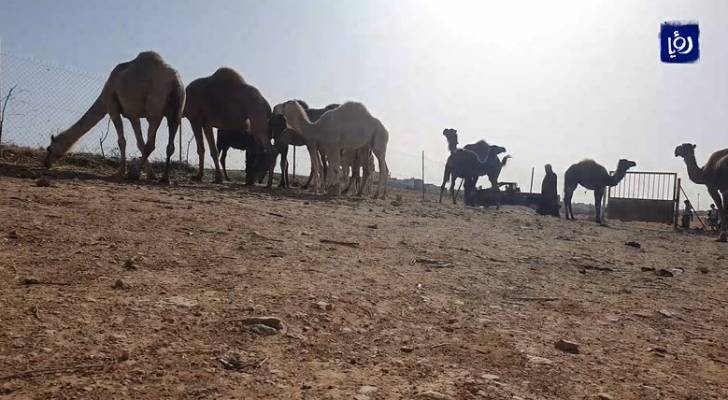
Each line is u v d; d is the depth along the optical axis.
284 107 15.88
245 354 2.75
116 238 5.31
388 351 3.07
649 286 5.98
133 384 2.28
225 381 2.41
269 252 5.51
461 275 5.57
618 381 2.90
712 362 3.40
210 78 15.61
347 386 2.49
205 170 21.98
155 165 17.56
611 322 4.23
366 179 18.55
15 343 2.58
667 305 5.03
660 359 3.38
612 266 7.29
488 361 3.04
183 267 4.48
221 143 18.12
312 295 4.00
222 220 7.31
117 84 12.02
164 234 5.82
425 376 2.72
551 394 2.63
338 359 2.86
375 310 3.87
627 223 22.80
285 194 13.96
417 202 19.33
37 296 3.31
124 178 12.23
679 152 17.19
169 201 8.76
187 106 15.56
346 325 3.45
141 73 11.84
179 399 2.19
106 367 2.42
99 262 4.32
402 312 3.91
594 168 20.00
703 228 22.53
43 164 12.78
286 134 15.48
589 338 3.72
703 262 8.59
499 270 6.11
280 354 2.82
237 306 3.53
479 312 4.16
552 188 22.83
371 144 16.58
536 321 4.05
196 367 2.53
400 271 5.41
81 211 6.69
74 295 3.41
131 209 7.30
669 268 7.45
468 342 3.37
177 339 2.86
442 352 3.13
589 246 9.71
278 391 2.37
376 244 7.00
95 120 13.10
